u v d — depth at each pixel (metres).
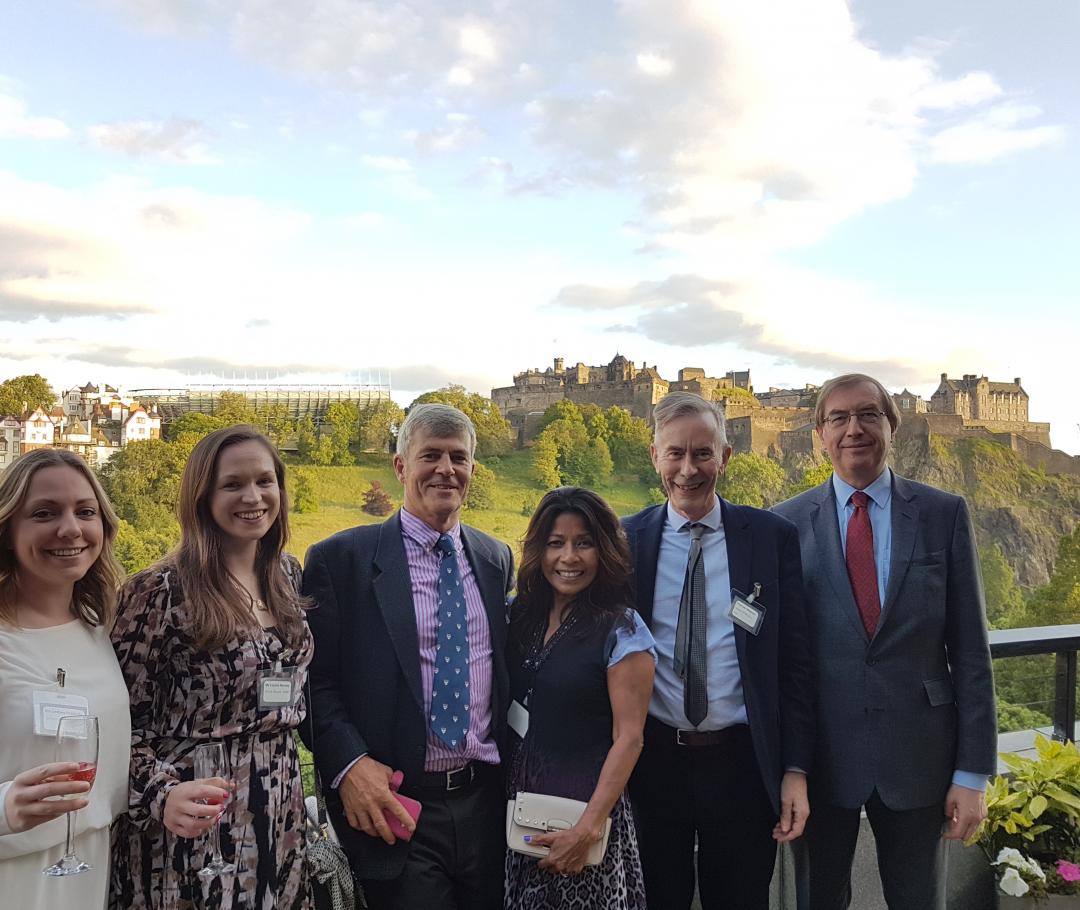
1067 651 4.07
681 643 2.71
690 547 2.79
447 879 2.45
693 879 2.76
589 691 2.48
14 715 1.91
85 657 2.08
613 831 2.45
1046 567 68.81
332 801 2.46
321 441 69.06
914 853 2.72
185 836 1.98
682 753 2.68
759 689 2.66
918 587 2.73
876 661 2.72
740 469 70.56
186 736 2.14
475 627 2.59
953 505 2.82
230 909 2.09
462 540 2.71
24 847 1.88
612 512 2.61
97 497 2.13
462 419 2.66
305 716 2.39
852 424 2.80
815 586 2.85
